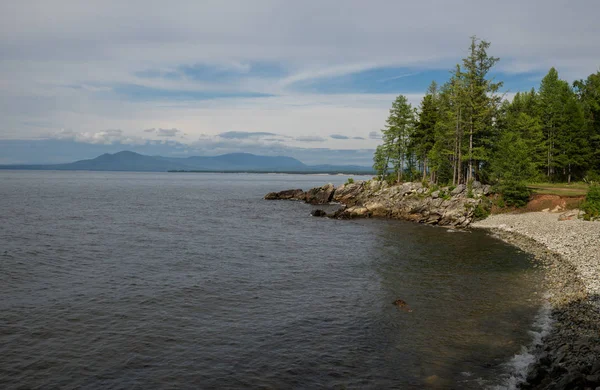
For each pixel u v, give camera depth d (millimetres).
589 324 20453
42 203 85188
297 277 30672
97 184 190500
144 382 15812
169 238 46281
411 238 48000
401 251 40375
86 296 25578
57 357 17656
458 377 16250
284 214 72562
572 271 30828
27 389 15188
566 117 75875
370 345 19188
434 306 24359
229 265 34062
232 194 128625
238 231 52438
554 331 20188
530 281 29406
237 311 23469
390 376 16375
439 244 44156
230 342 19391
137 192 133000
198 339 19672
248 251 39875
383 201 71438
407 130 93375
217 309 23734
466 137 73625
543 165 79000
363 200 85875
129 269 32188
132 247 40781
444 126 75875
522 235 48312
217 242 44375
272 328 21094
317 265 34469
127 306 23922
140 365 17109
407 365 17266
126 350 18406
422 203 65375
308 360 17719
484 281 29609
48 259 34906
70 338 19547
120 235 47688
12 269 31391
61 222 57250
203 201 99312
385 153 96000
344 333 20531
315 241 45781
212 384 15734
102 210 74688
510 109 94500
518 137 69000
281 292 27031
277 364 17344
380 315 22969
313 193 98500
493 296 26094
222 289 27438
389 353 18375
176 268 32750
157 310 23391
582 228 45062
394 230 54312
